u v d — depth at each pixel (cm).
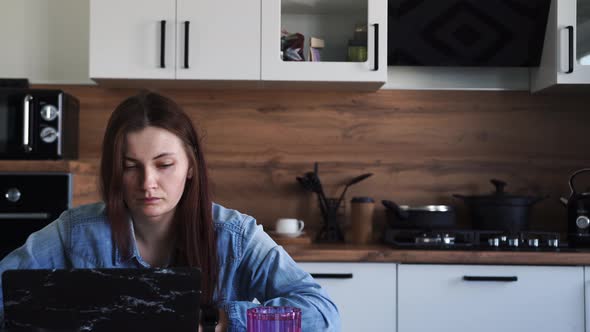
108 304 92
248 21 277
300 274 132
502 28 290
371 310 250
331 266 253
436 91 311
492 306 249
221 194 309
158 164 118
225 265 135
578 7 279
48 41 309
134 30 276
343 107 311
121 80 284
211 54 276
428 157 311
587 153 309
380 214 309
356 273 252
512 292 249
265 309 98
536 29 290
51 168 256
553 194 309
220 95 310
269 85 296
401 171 310
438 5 289
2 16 308
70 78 308
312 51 280
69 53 308
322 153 311
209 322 106
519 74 311
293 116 311
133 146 117
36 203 255
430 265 251
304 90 311
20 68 308
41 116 268
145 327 92
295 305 117
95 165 294
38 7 309
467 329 249
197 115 309
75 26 309
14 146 267
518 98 311
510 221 279
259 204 309
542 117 311
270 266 133
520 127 311
